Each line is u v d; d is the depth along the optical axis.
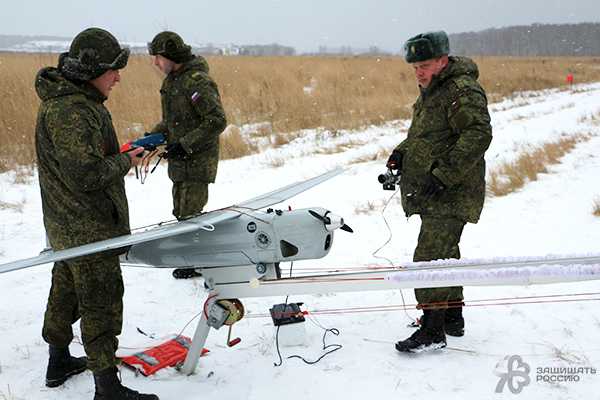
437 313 3.64
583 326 3.99
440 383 3.35
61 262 3.27
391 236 6.19
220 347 3.91
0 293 4.89
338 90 19.11
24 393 3.35
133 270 5.47
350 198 8.06
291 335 3.87
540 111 18.39
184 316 4.45
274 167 10.52
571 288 4.66
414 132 3.73
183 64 4.91
